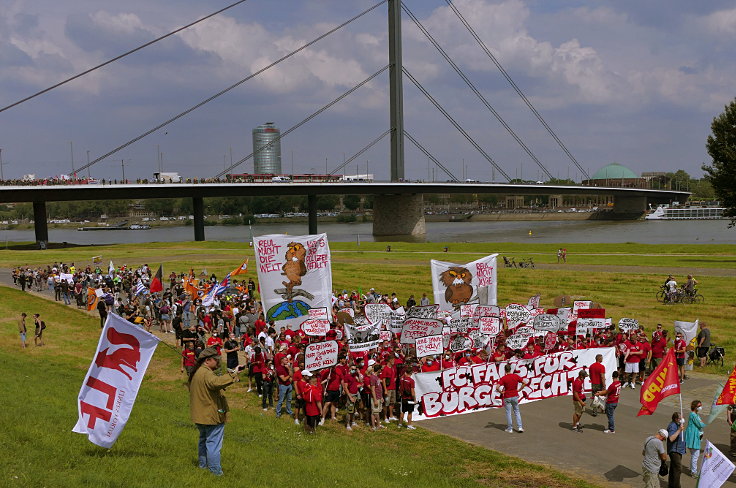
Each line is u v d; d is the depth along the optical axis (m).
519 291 57.53
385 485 15.01
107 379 13.23
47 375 26.52
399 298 55.75
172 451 14.66
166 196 142.50
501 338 28.22
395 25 185.62
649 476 16.56
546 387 26.16
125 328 13.30
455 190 184.75
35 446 13.09
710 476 14.81
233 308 37.31
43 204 133.38
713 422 23.48
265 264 30.55
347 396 21.97
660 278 60.06
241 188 152.88
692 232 180.12
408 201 188.38
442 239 168.50
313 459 16.69
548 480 17.66
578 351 26.59
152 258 95.44
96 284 54.69
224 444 16.20
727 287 54.09
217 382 12.78
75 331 41.28
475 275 32.16
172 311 40.66
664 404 25.45
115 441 13.85
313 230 178.62
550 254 90.19
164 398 23.95
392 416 23.91
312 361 22.62
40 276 63.09
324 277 31.50
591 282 59.59
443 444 20.75
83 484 11.11
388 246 105.44
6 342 37.09
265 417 22.38
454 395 24.12
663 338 28.59
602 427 22.53
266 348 26.06
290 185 156.25
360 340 28.67
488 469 18.45
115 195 135.38
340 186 163.50
